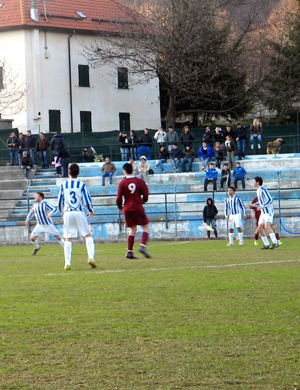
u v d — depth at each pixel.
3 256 26.94
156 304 12.44
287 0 87.62
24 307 12.40
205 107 72.19
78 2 75.00
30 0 72.12
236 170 44.66
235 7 75.38
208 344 9.47
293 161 48.91
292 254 23.59
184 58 66.19
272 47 72.19
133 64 68.81
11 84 69.38
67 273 17.92
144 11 77.75
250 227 40.56
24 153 51.03
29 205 46.91
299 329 10.27
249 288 14.17
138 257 23.31
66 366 8.55
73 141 59.66
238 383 7.86
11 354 9.12
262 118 72.94
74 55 72.44
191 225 41.44
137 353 9.08
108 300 12.98
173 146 49.69
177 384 7.84
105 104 74.75
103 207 45.16
